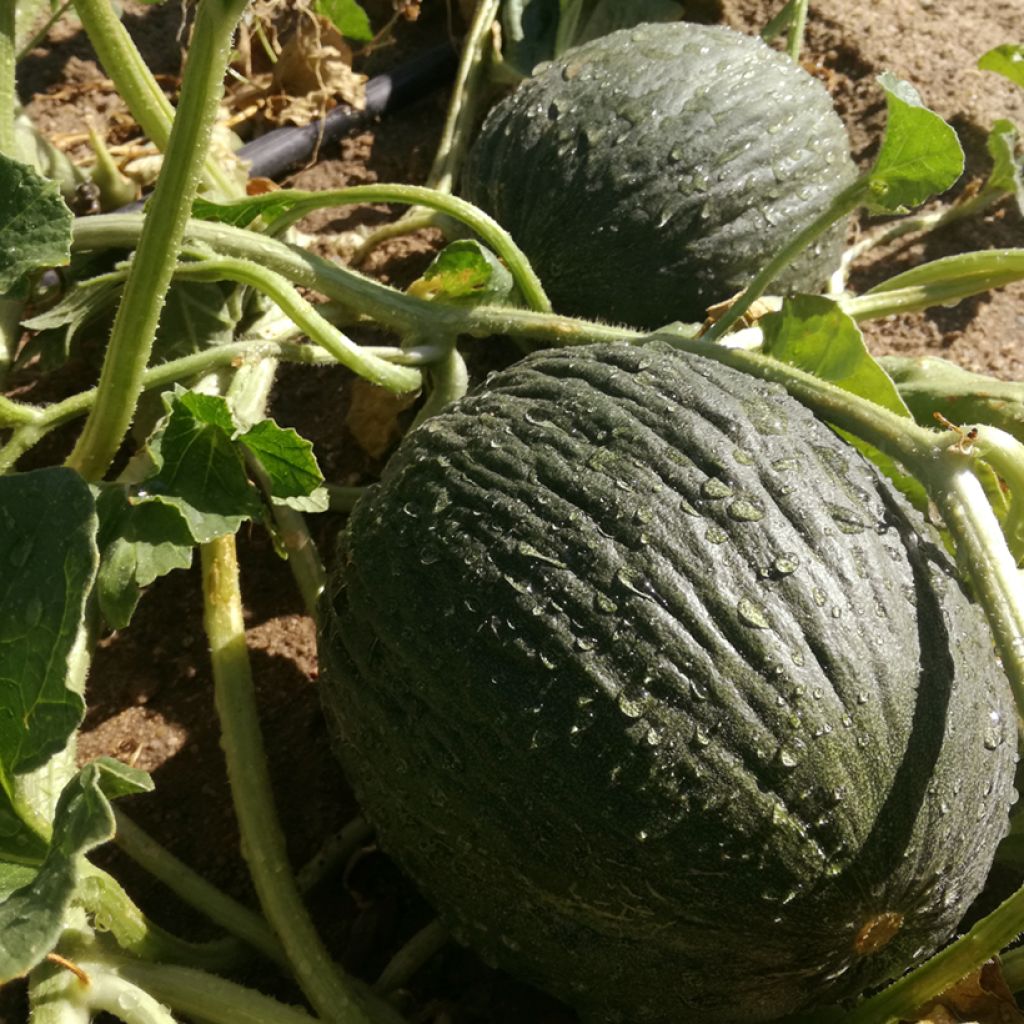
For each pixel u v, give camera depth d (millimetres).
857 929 354
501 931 382
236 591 470
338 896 470
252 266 460
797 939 353
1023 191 564
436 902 398
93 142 591
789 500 368
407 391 486
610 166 517
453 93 668
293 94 692
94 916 390
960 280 532
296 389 589
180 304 522
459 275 508
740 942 353
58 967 376
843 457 386
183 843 475
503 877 367
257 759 445
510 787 357
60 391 573
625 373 401
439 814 370
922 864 353
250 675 460
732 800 343
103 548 427
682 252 518
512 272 501
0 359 508
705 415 384
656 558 358
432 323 490
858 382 454
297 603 531
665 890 349
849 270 670
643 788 345
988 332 644
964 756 359
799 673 347
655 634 350
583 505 368
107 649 517
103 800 332
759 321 476
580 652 353
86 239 494
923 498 444
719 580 355
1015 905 353
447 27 744
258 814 435
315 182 684
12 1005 442
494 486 379
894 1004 378
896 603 362
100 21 495
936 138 426
